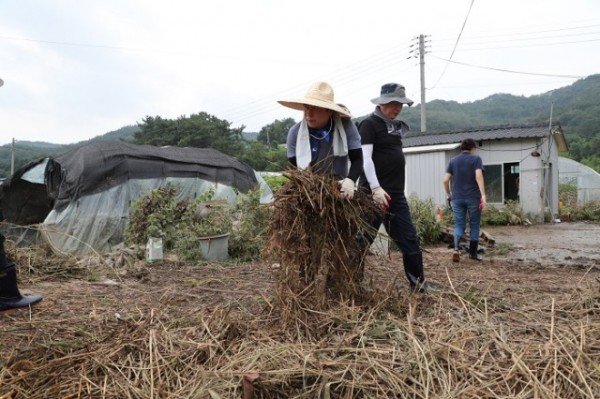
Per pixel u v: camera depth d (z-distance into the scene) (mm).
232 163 10953
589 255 7312
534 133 14406
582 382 2115
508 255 7312
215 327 2848
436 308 3148
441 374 2217
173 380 2305
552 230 12289
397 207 3711
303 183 2939
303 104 3256
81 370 2369
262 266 6066
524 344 2529
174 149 10547
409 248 3688
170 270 5832
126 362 2475
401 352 2412
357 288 3145
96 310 3650
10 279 3141
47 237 7672
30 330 3100
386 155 3680
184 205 7879
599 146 43156
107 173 8711
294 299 2887
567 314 3023
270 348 2459
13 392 2178
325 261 2975
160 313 3328
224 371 2260
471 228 6445
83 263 6059
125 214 8703
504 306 3242
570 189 22000
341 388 2143
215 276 5262
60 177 9281
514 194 15008
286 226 3004
